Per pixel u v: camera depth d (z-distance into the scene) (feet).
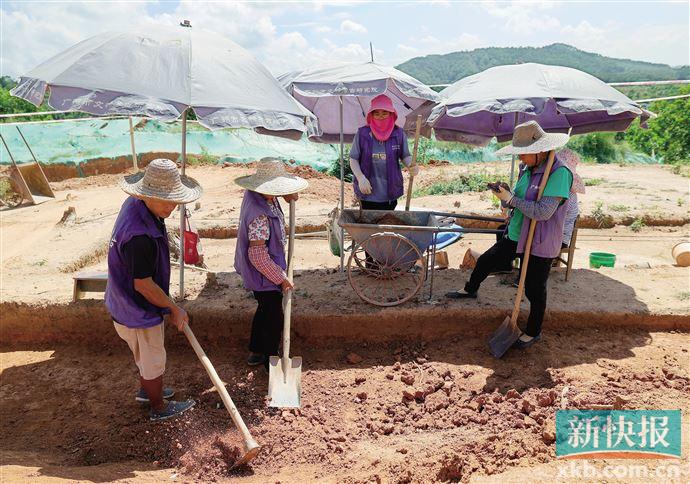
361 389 16.85
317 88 19.56
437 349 18.71
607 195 42.04
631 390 15.47
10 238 34.53
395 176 21.17
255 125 15.12
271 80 17.19
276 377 15.60
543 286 16.96
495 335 18.17
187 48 16.12
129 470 13.35
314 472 13.21
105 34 16.67
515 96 18.44
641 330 19.10
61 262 25.77
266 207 15.51
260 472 13.37
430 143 73.05
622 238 33.42
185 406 15.69
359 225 18.71
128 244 13.00
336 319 19.11
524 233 16.61
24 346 20.16
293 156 69.10
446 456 12.69
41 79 15.46
